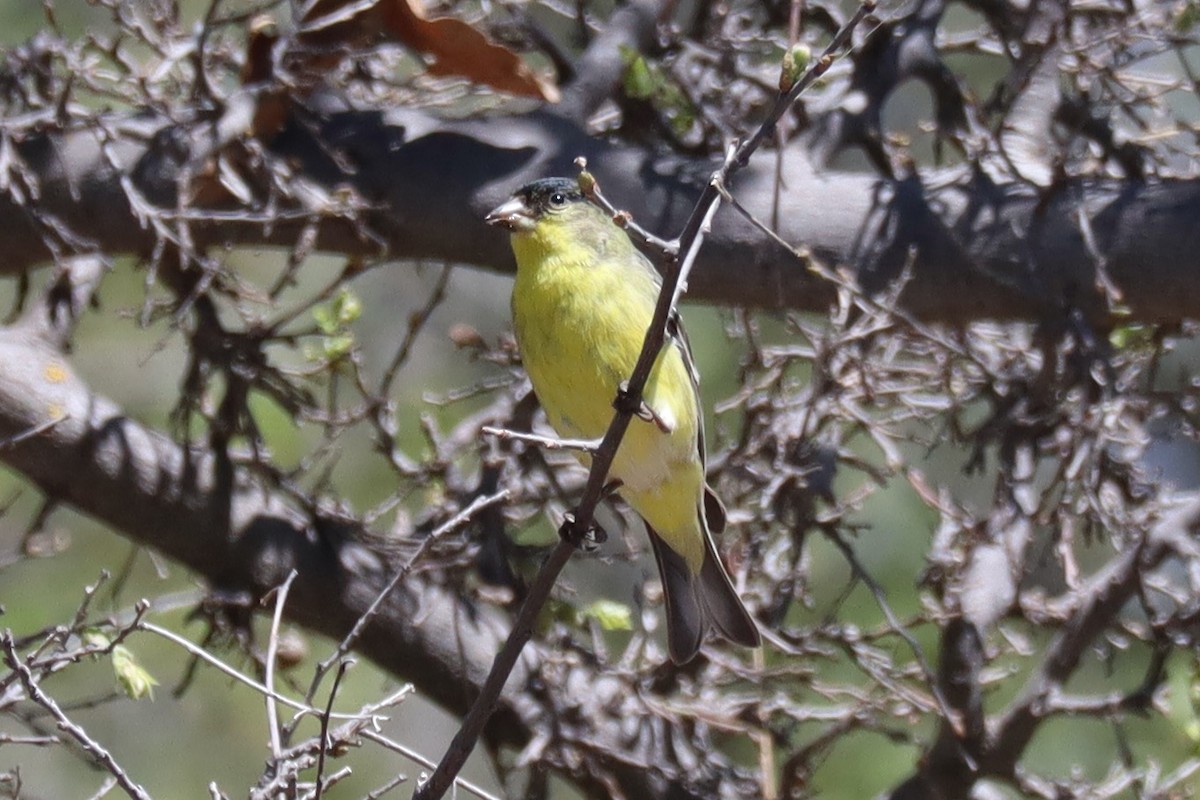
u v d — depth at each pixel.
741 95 12.23
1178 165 12.91
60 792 16.19
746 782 10.98
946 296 10.33
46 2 10.28
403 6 10.06
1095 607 10.24
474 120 10.84
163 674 16.27
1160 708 10.25
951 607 10.45
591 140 10.80
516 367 11.46
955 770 10.38
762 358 11.38
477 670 10.96
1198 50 14.88
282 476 11.00
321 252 10.94
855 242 10.34
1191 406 11.06
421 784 7.27
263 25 10.12
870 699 10.56
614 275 8.70
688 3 15.45
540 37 11.34
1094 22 11.78
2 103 10.45
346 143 10.67
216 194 10.46
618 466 8.87
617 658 14.41
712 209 6.26
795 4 9.27
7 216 10.57
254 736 16.61
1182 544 10.23
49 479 10.71
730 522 10.53
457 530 10.79
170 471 10.84
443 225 10.62
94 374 17.27
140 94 10.49
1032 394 9.98
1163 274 9.99
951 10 16.86
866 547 15.80
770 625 10.55
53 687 16.25
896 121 17.73
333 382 10.92
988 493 16.17
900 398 11.17
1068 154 10.40
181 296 10.76
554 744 10.65
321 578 10.95
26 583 16.16
